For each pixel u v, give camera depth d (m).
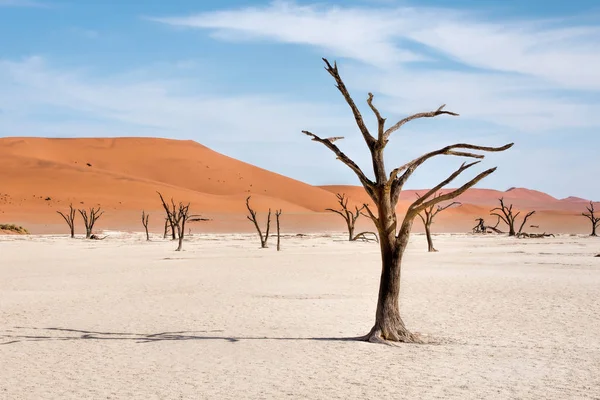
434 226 137.50
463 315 16.66
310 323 15.48
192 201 156.75
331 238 77.50
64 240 69.06
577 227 131.50
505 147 12.53
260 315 16.81
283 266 33.69
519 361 11.11
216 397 8.94
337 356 11.52
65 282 26.27
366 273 29.45
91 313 17.50
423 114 12.93
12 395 9.14
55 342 13.20
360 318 16.25
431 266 33.12
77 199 146.38
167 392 9.22
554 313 16.92
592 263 34.56
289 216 141.25
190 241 68.75
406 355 11.60
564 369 10.51
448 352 11.86
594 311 17.23
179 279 27.08
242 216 137.38
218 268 32.59
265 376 10.11
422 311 17.39
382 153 12.70
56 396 9.06
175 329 14.76
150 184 166.50
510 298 20.02
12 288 24.12
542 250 48.34
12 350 12.38
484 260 37.56
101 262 37.62
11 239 70.25
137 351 12.20
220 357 11.57
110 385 9.64
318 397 8.88
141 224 117.81
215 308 18.20
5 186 153.75
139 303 19.52
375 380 9.78
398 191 12.81
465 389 9.25
